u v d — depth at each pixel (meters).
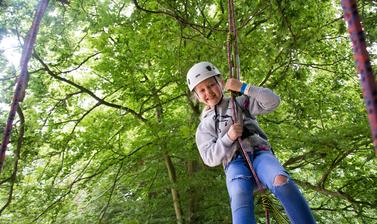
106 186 9.86
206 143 3.17
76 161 8.48
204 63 3.23
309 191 10.41
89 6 7.25
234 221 2.71
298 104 8.34
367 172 9.06
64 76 8.66
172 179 8.91
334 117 9.50
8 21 5.96
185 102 9.00
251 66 6.64
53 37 6.77
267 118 8.89
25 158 7.05
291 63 6.95
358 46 0.62
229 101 3.21
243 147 2.99
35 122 7.09
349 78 9.22
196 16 6.51
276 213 2.92
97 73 9.01
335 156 7.89
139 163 8.99
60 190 8.53
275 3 5.02
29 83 7.11
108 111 9.27
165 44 6.23
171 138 8.11
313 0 5.79
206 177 8.14
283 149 8.72
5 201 8.64
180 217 8.52
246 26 6.38
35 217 8.54
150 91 8.17
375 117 0.57
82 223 9.37
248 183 2.88
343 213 9.47
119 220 9.18
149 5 6.50
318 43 7.78
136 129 9.95
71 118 8.55
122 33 7.16
